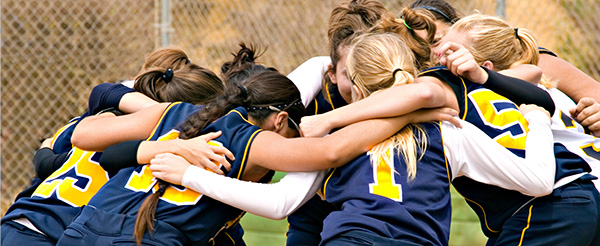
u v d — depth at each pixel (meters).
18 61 29.58
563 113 10.23
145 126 9.59
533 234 9.29
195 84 10.57
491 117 9.23
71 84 29.02
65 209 9.41
